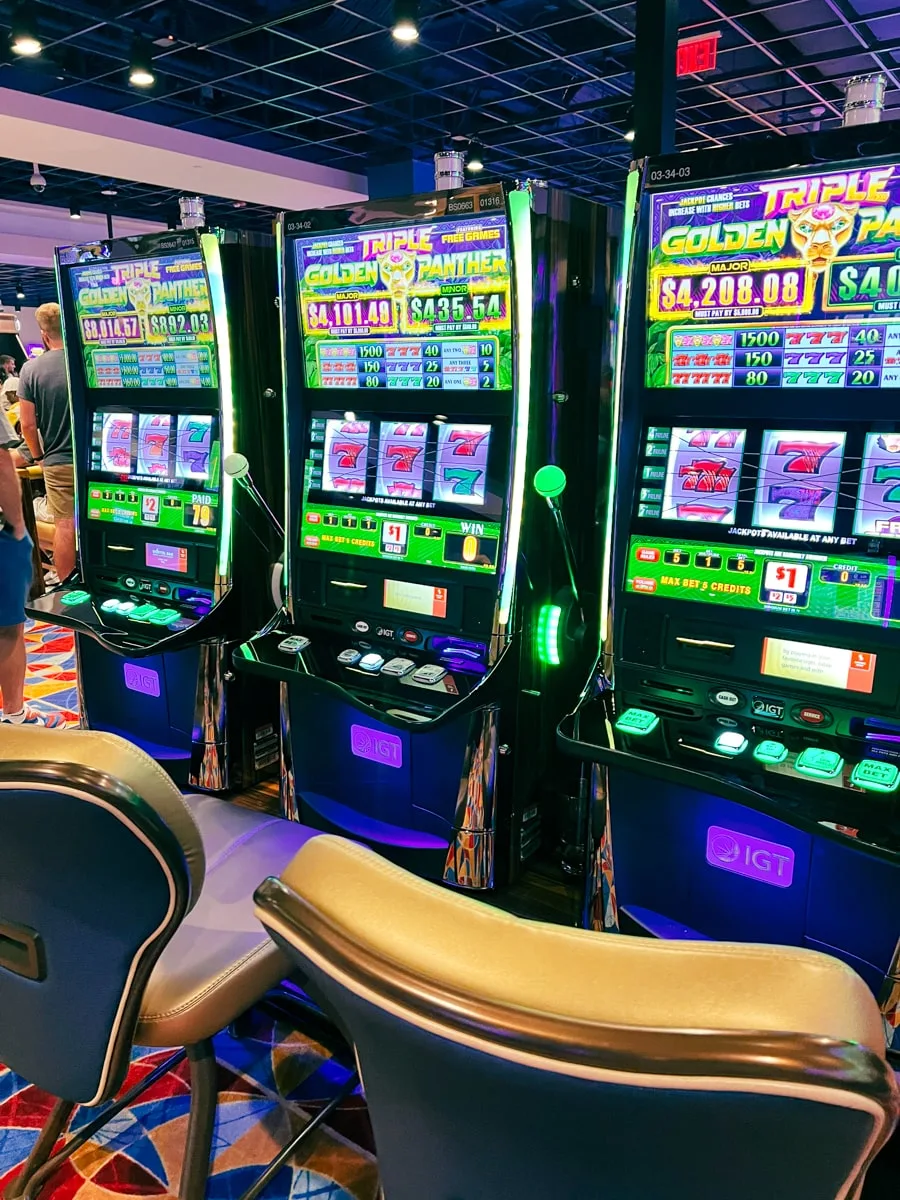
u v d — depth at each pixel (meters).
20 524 3.47
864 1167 0.64
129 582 3.06
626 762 1.73
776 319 1.65
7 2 5.81
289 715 2.61
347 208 2.20
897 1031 1.70
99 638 2.79
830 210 1.55
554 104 8.29
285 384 2.46
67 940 1.21
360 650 2.40
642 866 2.04
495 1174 0.77
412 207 2.09
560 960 0.68
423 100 8.21
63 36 6.40
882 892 1.72
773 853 1.85
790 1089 0.58
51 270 15.93
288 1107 1.89
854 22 6.14
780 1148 0.62
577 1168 0.71
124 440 2.99
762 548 1.73
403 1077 0.77
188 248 2.62
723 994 0.64
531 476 2.17
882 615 1.61
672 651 1.85
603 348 2.35
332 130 9.16
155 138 8.09
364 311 2.27
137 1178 1.72
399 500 2.32
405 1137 0.83
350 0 5.97
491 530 2.17
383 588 2.38
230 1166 1.74
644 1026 0.62
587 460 2.38
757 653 1.75
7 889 1.21
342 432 2.41
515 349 2.03
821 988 0.63
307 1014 2.02
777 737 1.73
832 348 1.61
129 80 6.87
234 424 2.74
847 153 1.50
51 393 4.52
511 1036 0.64
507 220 1.96
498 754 2.34
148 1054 2.06
